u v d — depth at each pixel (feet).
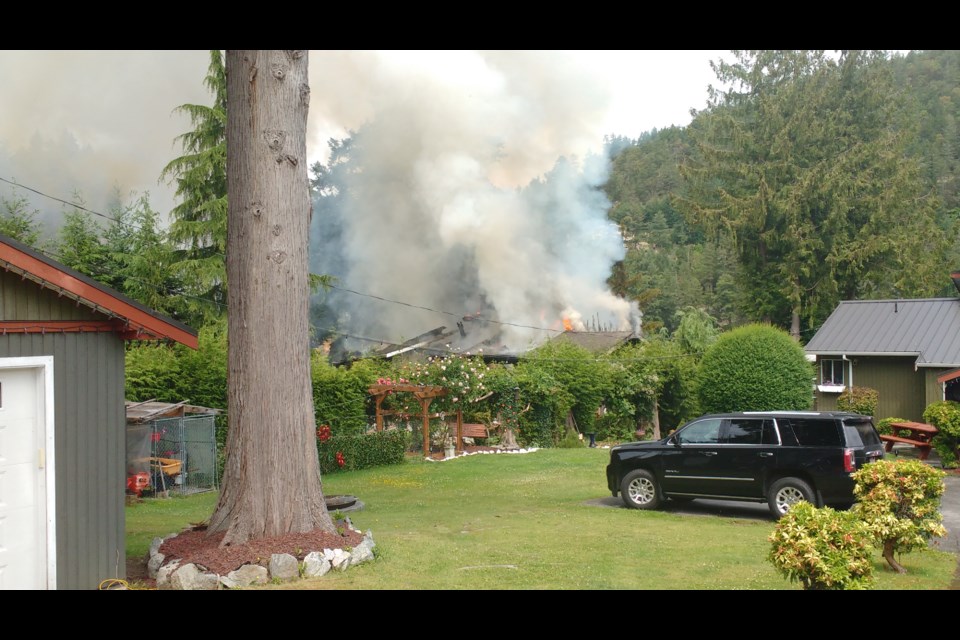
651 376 96.68
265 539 28.04
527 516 41.78
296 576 26.37
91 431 25.39
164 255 92.32
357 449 66.54
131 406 53.36
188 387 58.18
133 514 43.39
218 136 92.02
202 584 25.23
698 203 145.59
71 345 24.97
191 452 55.67
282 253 29.63
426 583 25.72
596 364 92.94
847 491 38.83
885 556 28.94
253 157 29.73
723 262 188.34
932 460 67.67
